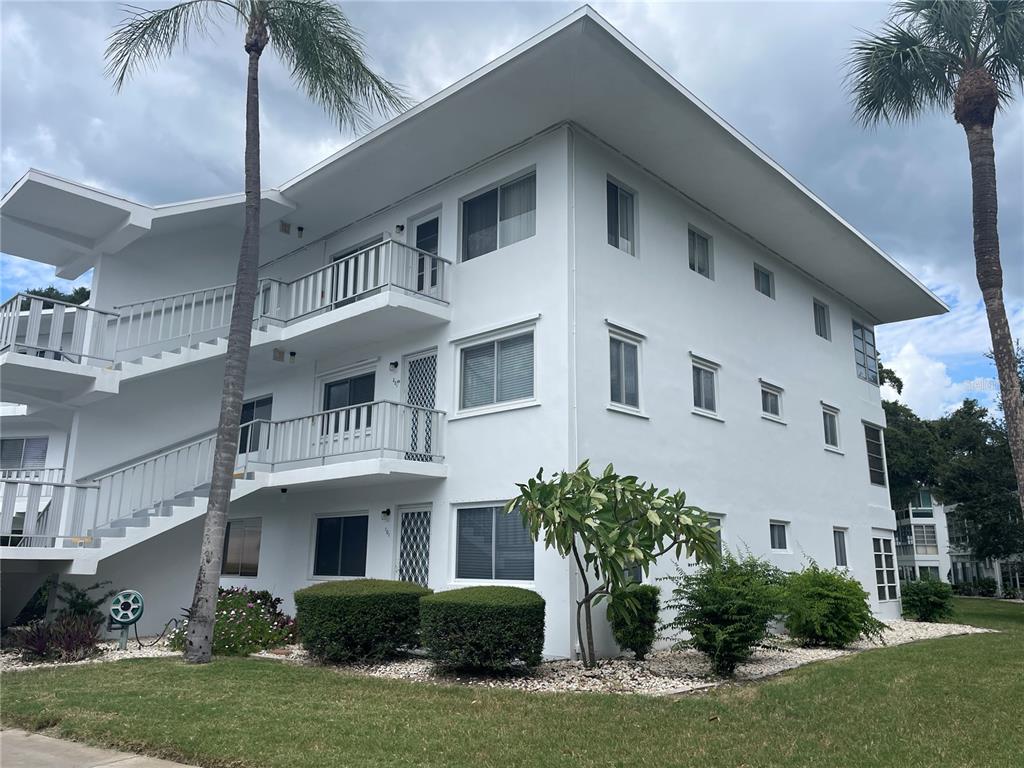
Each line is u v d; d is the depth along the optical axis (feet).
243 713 24.57
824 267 62.54
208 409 54.29
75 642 37.01
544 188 41.88
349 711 24.90
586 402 38.73
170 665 33.83
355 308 44.29
